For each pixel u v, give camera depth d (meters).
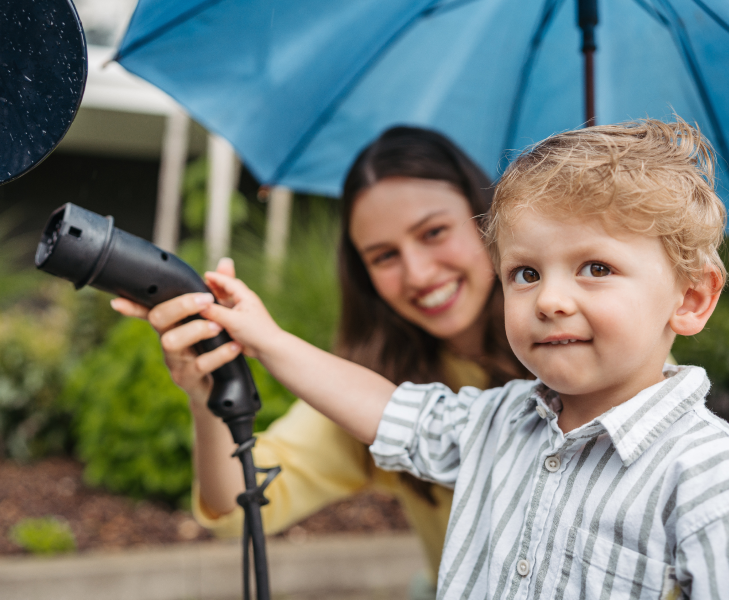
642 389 0.81
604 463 0.79
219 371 1.02
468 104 1.74
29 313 5.63
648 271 0.75
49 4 0.74
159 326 0.99
